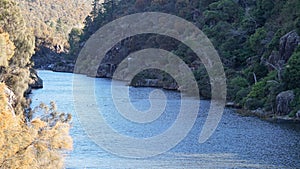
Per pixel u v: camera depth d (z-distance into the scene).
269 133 51.28
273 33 92.75
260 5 106.94
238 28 108.88
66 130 18.20
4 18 55.53
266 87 71.69
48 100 74.81
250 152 41.00
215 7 121.62
